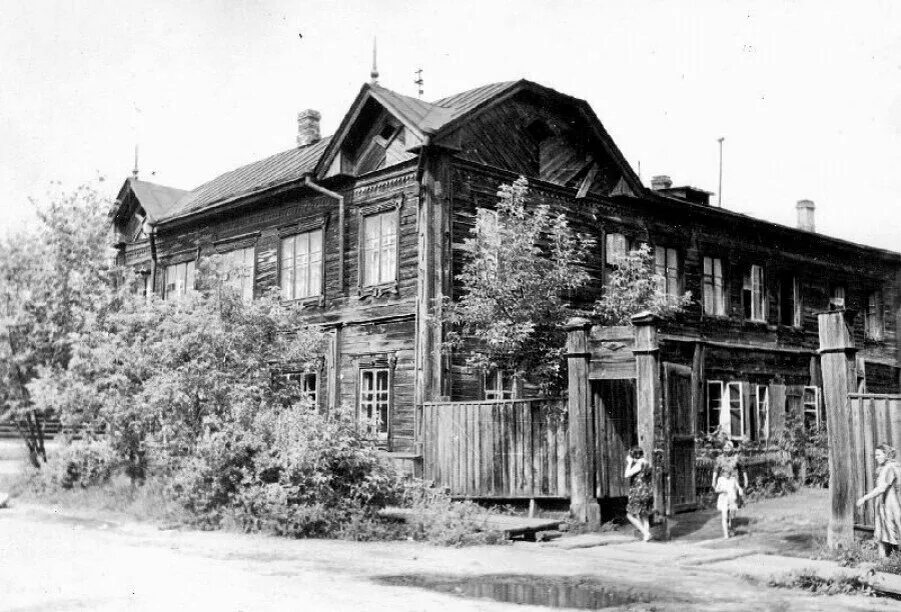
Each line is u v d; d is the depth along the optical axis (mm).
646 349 15570
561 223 18797
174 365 18297
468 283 18812
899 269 37625
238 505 15750
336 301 23547
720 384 26547
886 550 12367
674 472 16062
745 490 20875
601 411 16766
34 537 14414
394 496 15805
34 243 25312
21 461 28031
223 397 17688
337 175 23297
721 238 29969
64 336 24219
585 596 10078
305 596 9656
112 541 14102
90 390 19844
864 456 13070
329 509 15094
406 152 21734
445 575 11383
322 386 23625
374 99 22281
